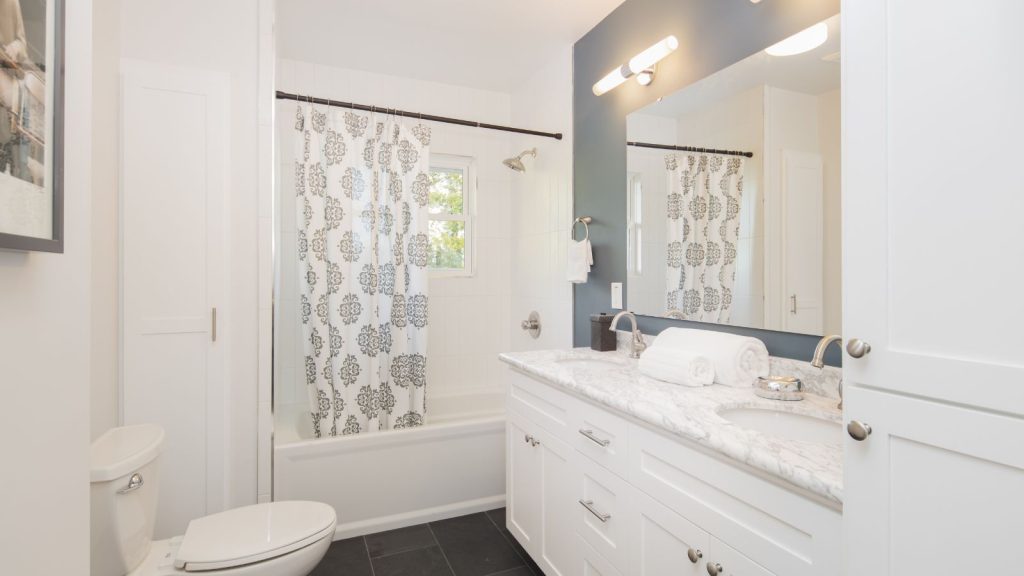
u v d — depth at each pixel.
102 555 1.26
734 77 1.65
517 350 3.24
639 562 1.21
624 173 2.18
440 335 3.22
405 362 2.67
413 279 2.70
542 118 2.89
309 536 1.40
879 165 0.70
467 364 3.29
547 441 1.68
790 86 1.46
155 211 1.76
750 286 1.58
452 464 2.34
